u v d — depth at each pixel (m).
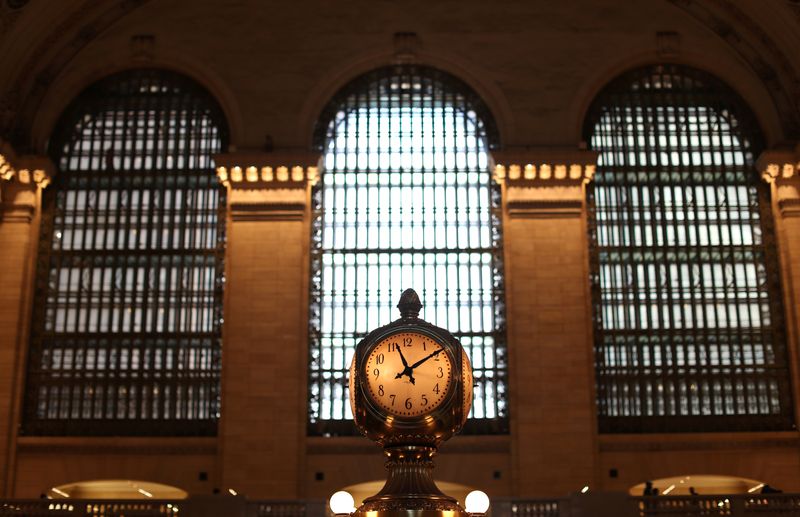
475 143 36.03
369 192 35.53
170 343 34.22
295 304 33.53
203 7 36.16
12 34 32.84
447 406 4.69
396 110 36.34
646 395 33.59
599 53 35.78
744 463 32.56
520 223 34.25
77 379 33.88
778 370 33.69
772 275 34.56
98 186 35.78
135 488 34.53
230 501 24.81
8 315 33.75
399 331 4.77
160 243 35.19
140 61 35.97
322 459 32.41
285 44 35.88
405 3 36.22
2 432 32.75
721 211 35.34
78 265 35.06
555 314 33.44
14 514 25.03
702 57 36.00
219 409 33.28
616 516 24.98
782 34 34.34
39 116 35.62
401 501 4.58
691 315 34.38
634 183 35.62
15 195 34.72
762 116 35.81
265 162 34.31
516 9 36.12
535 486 31.81
